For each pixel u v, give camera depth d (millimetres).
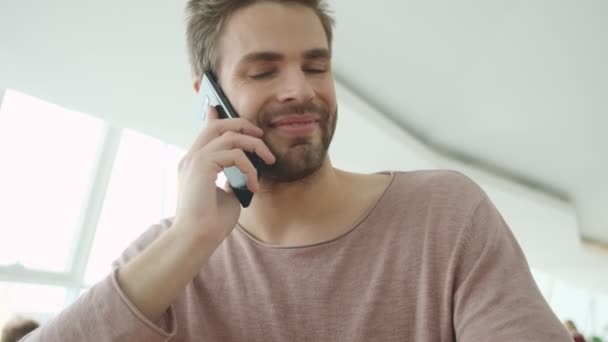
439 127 5125
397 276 708
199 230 703
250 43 799
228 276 797
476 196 758
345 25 3541
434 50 3791
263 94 790
